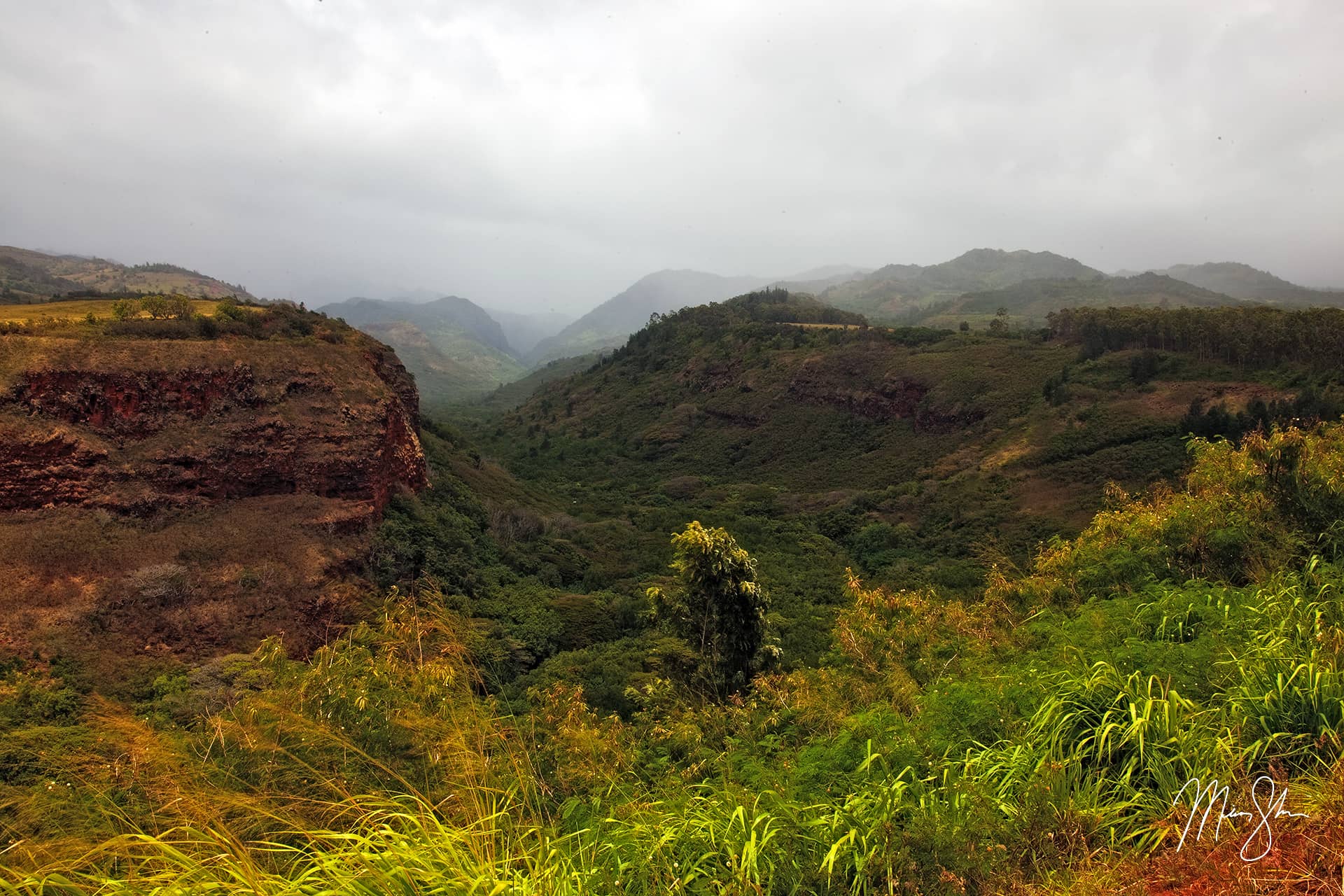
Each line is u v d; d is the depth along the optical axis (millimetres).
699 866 3580
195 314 45094
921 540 54844
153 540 27109
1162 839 3443
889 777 4164
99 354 30875
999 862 3430
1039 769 3998
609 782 4770
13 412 27750
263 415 34250
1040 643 6836
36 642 21312
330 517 32312
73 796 3334
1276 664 4523
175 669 22031
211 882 2820
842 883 3459
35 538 25000
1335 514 7148
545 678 18891
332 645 5723
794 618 30719
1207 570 7508
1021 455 61844
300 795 3771
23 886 2793
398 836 3096
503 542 47000
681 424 111438
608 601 37875
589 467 108375
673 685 13484
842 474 81500
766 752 6219
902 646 8055
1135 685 4656
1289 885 2992
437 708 4961
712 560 14641
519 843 3381
